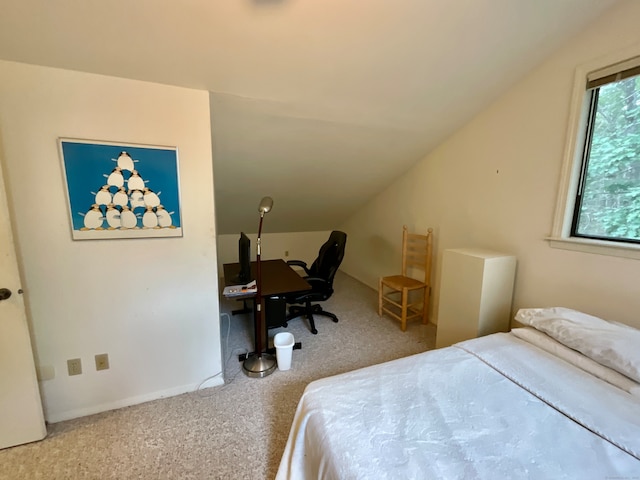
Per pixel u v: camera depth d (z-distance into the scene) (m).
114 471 1.40
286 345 2.20
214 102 1.91
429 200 3.07
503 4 1.49
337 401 1.17
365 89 1.98
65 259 1.59
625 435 0.98
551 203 1.99
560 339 1.51
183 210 1.81
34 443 1.55
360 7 1.40
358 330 2.92
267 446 1.55
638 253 1.59
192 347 1.96
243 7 1.32
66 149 1.50
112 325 1.74
